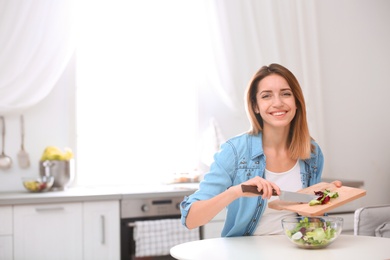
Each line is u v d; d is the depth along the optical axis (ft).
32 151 12.69
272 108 6.51
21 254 10.77
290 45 14.40
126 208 11.43
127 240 11.46
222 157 6.64
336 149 15.40
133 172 13.65
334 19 15.58
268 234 6.79
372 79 15.98
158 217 11.74
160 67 13.87
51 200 10.88
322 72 15.33
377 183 15.89
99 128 13.43
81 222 11.14
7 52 12.21
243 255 5.46
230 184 6.68
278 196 6.06
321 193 6.19
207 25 13.82
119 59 13.60
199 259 5.32
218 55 13.83
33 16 12.43
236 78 13.92
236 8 14.03
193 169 13.85
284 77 6.64
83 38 13.32
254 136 6.81
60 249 11.00
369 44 15.99
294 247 5.84
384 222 8.21
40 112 12.78
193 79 13.97
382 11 16.21
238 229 6.72
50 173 12.01
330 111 15.38
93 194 11.21
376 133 15.97
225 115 14.24
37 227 10.87
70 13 12.73
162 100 13.88
